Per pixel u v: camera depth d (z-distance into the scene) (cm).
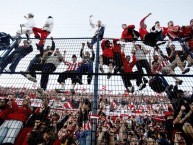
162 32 825
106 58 632
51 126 470
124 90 483
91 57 633
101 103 482
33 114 504
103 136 442
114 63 622
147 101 495
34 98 537
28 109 530
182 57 665
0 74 532
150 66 634
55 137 452
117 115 486
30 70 586
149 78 575
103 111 482
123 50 666
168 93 521
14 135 462
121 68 612
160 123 502
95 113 438
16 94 543
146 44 686
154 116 493
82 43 665
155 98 504
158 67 638
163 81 542
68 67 600
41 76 541
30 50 650
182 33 805
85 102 500
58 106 531
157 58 653
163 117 505
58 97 538
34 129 459
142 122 505
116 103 493
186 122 484
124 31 793
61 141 454
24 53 636
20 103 554
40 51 644
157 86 540
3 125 485
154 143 456
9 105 533
